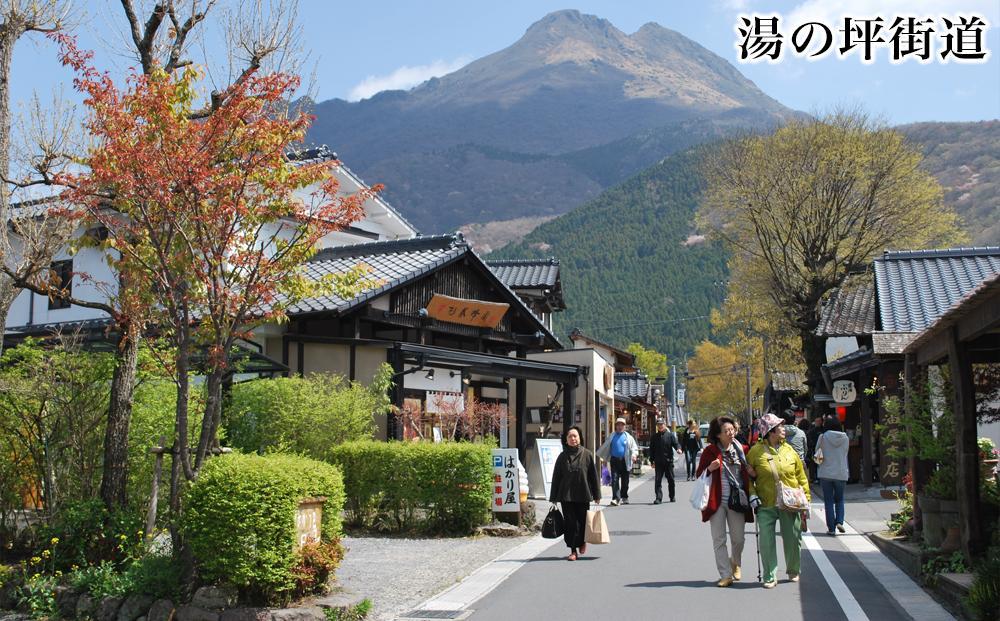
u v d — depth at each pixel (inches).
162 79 381.7
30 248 471.5
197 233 378.0
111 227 397.1
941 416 486.0
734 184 1501.0
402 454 598.2
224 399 625.9
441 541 573.6
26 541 438.0
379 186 402.3
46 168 462.0
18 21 434.6
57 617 370.9
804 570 443.2
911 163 1449.3
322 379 694.5
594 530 497.0
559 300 1577.3
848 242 1483.8
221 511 344.2
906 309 885.2
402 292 885.8
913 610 345.7
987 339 433.7
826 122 1472.7
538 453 855.1
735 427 413.1
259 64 413.7
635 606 358.9
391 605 377.7
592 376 1214.9
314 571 366.6
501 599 382.0
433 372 881.5
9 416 430.6
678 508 807.7
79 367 439.5
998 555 343.0
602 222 6978.4
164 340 451.5
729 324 1966.0
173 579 363.3
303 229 392.5
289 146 422.6
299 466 369.7
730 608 351.9
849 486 993.5
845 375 1089.4
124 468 426.0
